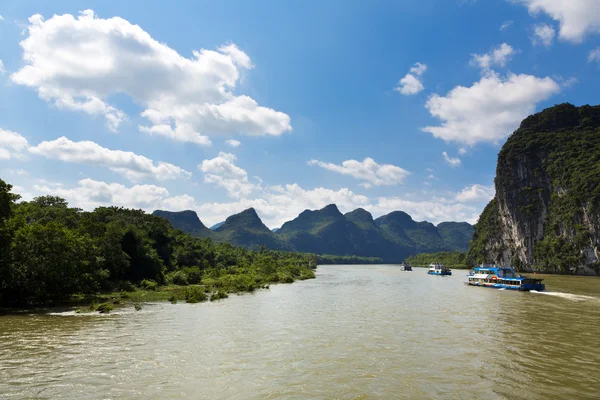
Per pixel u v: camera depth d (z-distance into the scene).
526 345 24.03
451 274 128.88
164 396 15.70
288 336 26.66
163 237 82.69
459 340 25.47
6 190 40.59
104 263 55.97
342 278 103.19
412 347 23.61
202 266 98.31
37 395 15.67
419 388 16.64
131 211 88.62
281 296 53.88
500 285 67.44
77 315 35.12
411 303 45.22
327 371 18.97
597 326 30.17
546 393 16.05
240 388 16.64
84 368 19.20
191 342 24.75
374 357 21.41
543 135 170.00
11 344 23.94
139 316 34.97
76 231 53.22
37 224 44.25
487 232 193.00
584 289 64.56
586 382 17.34
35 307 40.12
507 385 16.97
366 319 33.62
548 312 37.62
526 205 161.12
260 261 126.94
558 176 151.00
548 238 145.75
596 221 123.56
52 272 41.56
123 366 19.59
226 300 48.50
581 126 166.50
